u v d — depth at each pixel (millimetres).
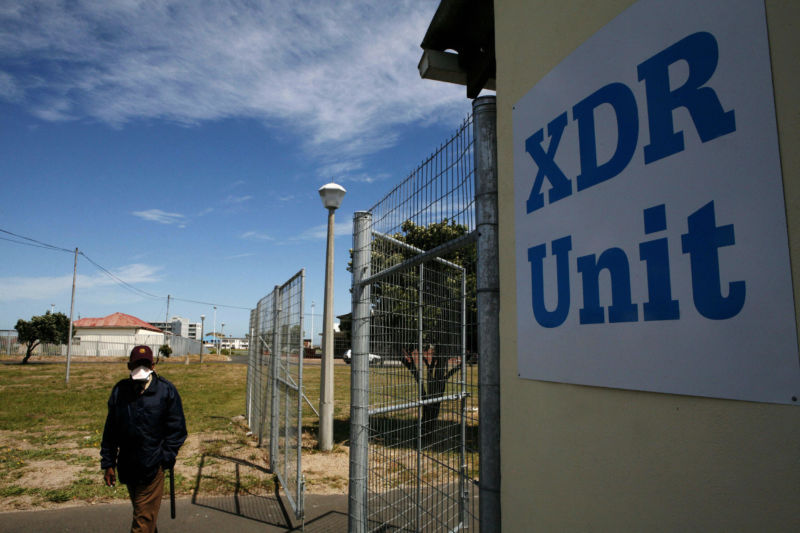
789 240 920
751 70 1014
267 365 7371
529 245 1718
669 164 1188
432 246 2645
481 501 1850
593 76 1467
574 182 1510
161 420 3453
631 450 1245
